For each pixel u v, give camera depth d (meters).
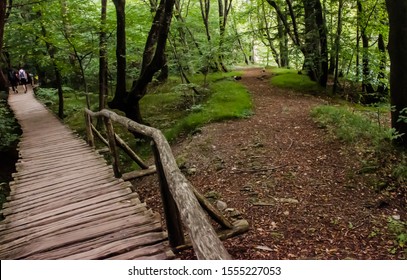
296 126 8.88
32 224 4.49
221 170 6.91
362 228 4.73
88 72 18.05
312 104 11.44
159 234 3.84
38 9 12.88
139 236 3.84
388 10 6.29
